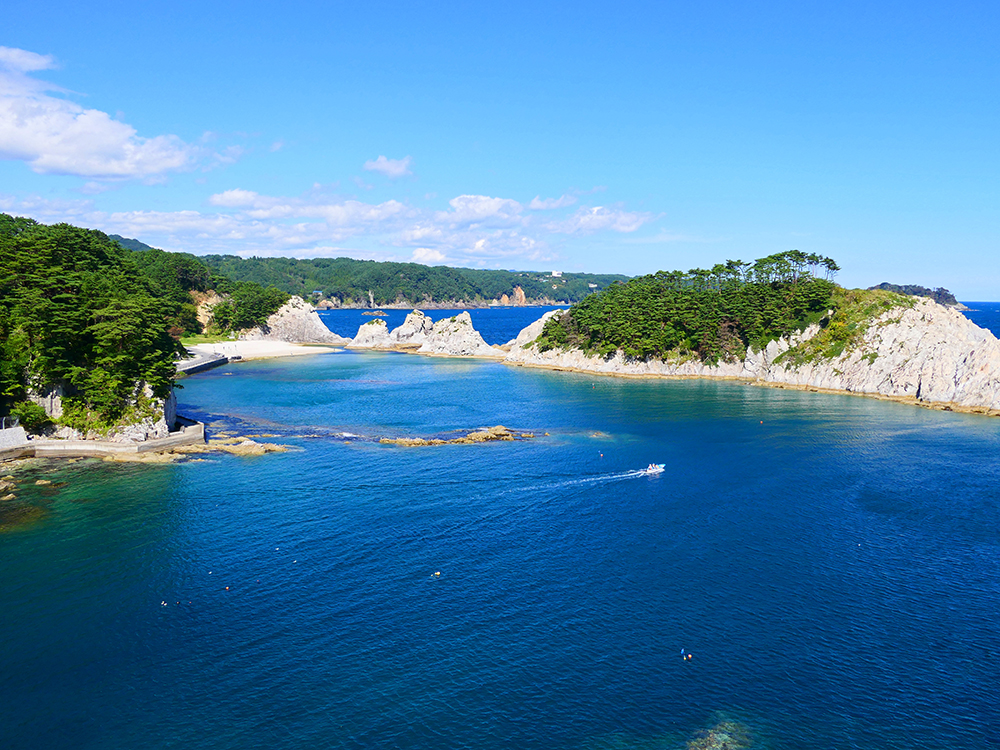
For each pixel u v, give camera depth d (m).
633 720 45.81
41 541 73.69
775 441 120.56
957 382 157.62
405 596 61.88
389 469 101.75
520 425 135.12
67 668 51.12
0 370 108.62
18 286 123.44
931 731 45.19
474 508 84.75
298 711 46.41
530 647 54.00
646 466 103.75
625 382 197.75
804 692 48.97
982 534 76.88
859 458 108.81
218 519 80.31
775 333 197.75
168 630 56.22
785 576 66.31
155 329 125.62
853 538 75.69
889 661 52.69
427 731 44.50
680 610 59.69
